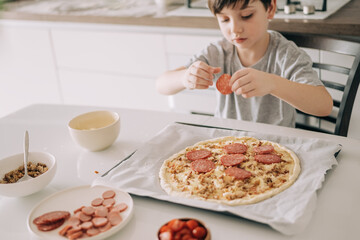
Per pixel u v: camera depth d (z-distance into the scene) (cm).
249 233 76
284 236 74
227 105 154
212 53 153
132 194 89
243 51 148
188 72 121
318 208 81
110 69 244
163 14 220
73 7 266
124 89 246
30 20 256
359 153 100
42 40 258
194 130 115
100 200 85
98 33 237
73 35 246
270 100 146
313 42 146
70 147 115
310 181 88
